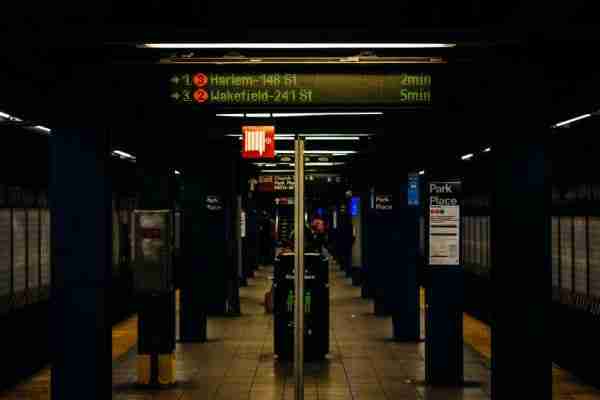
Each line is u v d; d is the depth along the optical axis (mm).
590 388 11477
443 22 6773
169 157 11961
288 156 22516
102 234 8688
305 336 13945
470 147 13375
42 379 12578
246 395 11297
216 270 20688
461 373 12016
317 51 8633
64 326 8680
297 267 5773
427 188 12016
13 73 8422
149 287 11828
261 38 6941
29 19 6766
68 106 8641
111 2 6699
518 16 6711
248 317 20312
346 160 22656
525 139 8703
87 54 8305
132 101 9039
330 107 8992
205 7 6746
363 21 6723
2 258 11633
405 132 14023
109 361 8883
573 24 6734
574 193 12055
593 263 11336
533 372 8703
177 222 26984
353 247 30109
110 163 8867
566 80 8680
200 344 15781
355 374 12750
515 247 8750
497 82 8766
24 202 12633
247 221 34312
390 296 20203
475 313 19859
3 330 11625
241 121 13922
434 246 12000
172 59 8422
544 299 8719
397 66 8953
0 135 11328
